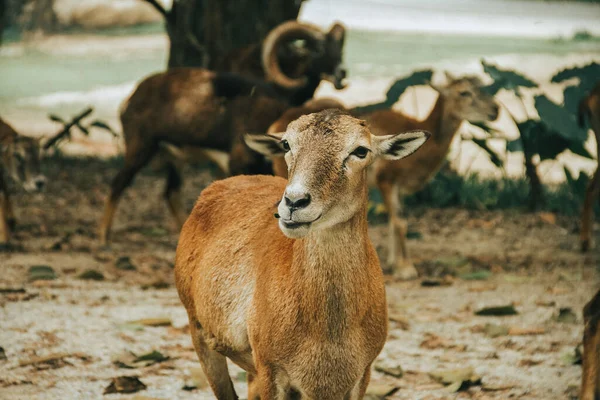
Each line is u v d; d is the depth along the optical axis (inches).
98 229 971.9
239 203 438.0
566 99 1055.0
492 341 618.5
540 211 1079.6
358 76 2237.9
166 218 1036.5
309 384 374.0
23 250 861.8
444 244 936.3
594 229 1000.2
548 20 3659.0
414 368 562.3
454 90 839.7
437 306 711.1
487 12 4010.8
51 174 1238.9
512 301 727.1
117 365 553.3
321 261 365.1
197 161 901.2
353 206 362.3
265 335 375.9
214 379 450.0
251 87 855.7
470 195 1120.8
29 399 494.6
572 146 1050.1
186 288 448.1
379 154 390.9
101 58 2701.8
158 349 585.6
